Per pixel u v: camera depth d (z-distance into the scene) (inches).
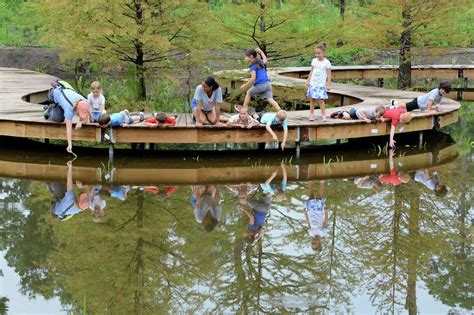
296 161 450.0
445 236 305.6
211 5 925.2
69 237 295.9
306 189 381.1
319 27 607.5
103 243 289.3
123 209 337.1
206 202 352.5
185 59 598.9
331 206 349.7
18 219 319.0
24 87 644.1
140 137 431.5
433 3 677.3
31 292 241.3
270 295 240.4
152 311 227.5
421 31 718.5
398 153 486.3
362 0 868.6
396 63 978.7
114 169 416.8
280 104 673.6
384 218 330.3
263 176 408.8
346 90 661.9
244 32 590.6
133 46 573.9
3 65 903.7
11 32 1027.3
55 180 389.7
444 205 352.8
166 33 573.9
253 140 440.5
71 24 544.7
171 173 410.6
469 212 341.1
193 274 259.6
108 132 429.7
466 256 280.1
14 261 269.4
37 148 474.3
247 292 243.4
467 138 558.3
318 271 265.3
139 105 572.1
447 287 247.9
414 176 414.9
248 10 569.3
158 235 300.2
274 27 595.5
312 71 457.1
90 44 550.6
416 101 519.2
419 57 926.4
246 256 279.1
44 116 437.7
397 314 226.1
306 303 236.1
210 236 301.4
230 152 474.3
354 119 474.9
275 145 505.0
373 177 410.6
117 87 761.0
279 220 326.0
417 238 304.7
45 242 289.4
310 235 305.4
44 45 974.4
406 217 333.1
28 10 783.7
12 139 503.8
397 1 674.2
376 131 473.7
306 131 451.2
